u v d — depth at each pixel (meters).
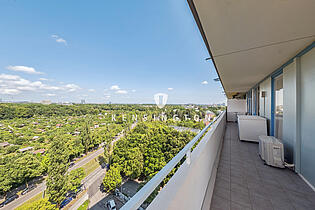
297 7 1.11
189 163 1.11
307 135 2.02
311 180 1.92
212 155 2.30
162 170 0.69
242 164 2.64
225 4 1.10
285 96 2.65
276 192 1.80
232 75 3.84
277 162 2.46
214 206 1.56
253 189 1.86
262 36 1.63
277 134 3.52
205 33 1.57
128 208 0.40
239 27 1.44
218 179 2.12
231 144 3.98
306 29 1.46
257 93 5.47
